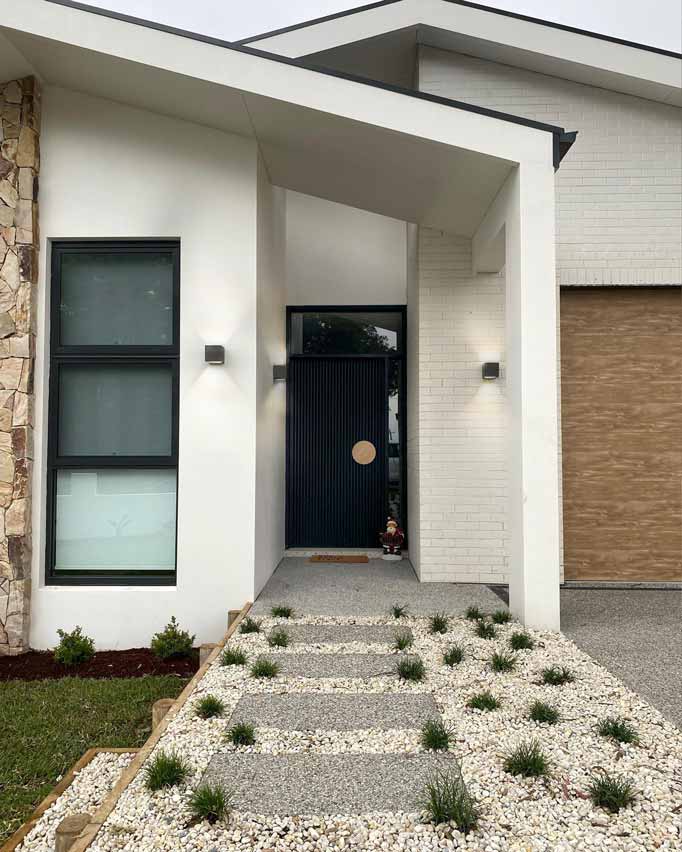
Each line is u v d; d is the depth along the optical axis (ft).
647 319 19.84
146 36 13.83
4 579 15.10
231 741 8.24
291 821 6.41
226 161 16.15
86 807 8.32
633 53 18.54
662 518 19.66
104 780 9.01
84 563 16.14
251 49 13.76
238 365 15.94
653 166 19.40
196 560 15.61
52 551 15.97
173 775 7.16
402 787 7.06
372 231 25.30
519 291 13.60
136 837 6.17
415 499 20.92
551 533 13.26
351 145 15.15
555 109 19.52
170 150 16.19
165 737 8.40
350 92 13.74
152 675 13.47
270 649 12.02
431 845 5.99
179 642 14.38
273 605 15.30
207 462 15.80
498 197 15.75
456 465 19.39
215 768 7.52
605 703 9.30
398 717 8.95
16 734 10.71
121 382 16.42
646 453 19.74
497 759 7.61
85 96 16.20
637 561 19.61
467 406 19.52
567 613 15.40
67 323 16.47
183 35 13.80
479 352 19.58
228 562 15.64
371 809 6.63
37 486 15.65
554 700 9.45
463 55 19.67
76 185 16.14
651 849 5.83
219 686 10.20
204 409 15.88
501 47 18.85
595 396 19.85
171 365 16.28
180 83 14.24
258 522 16.31
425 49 19.72
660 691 9.87
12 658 14.78
